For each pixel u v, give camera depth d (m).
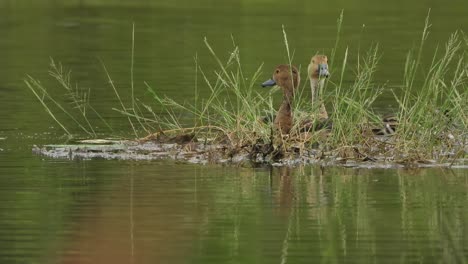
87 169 14.29
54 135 16.91
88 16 33.69
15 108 19.33
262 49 26.67
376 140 15.22
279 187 13.13
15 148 15.82
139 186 13.17
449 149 15.20
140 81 22.30
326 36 28.81
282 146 15.07
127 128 17.58
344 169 14.31
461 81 17.31
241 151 15.13
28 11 34.97
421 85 21.34
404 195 12.65
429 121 15.01
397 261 10.05
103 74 23.30
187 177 13.77
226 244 10.53
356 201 12.34
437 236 10.82
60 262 10.05
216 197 12.56
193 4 36.53
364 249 10.42
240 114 15.70
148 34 29.78
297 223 11.37
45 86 21.84
